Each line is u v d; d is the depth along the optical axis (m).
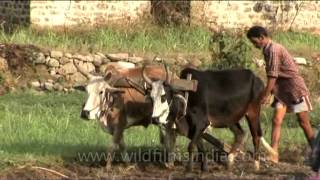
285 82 17.33
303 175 17.00
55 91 29.97
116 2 36.06
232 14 37.06
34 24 34.56
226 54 29.20
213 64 29.53
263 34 17.05
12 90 29.39
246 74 17.66
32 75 30.47
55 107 25.73
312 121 23.92
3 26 34.25
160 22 36.19
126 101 17.16
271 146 17.80
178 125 17.05
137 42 32.88
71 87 29.94
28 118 22.34
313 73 31.84
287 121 23.92
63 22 35.16
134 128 21.92
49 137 19.97
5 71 30.11
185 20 36.22
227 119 17.45
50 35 33.09
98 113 16.61
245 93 17.45
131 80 17.14
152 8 36.59
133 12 36.31
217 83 17.27
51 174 16.59
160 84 16.55
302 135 21.77
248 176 16.95
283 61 17.25
